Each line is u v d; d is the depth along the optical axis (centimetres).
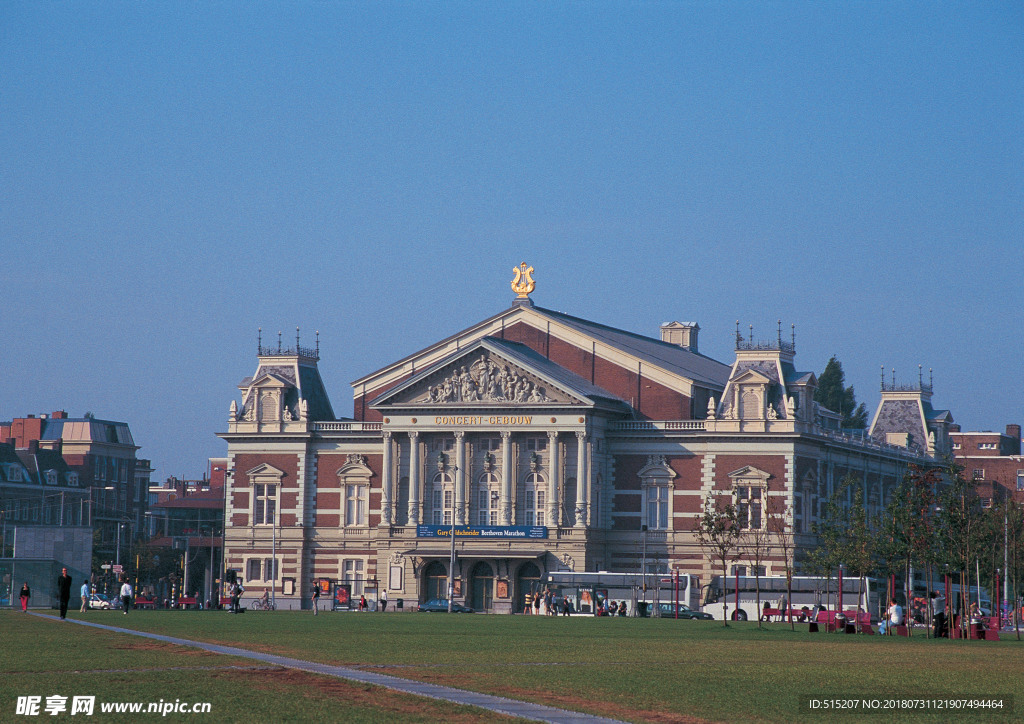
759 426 16225
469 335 17800
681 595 15800
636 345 18312
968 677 6425
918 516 12188
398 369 18062
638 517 16612
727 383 17162
